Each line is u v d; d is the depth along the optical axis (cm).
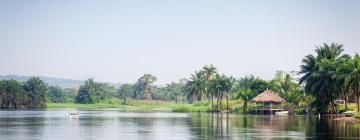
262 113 17938
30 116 15738
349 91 13825
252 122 11375
